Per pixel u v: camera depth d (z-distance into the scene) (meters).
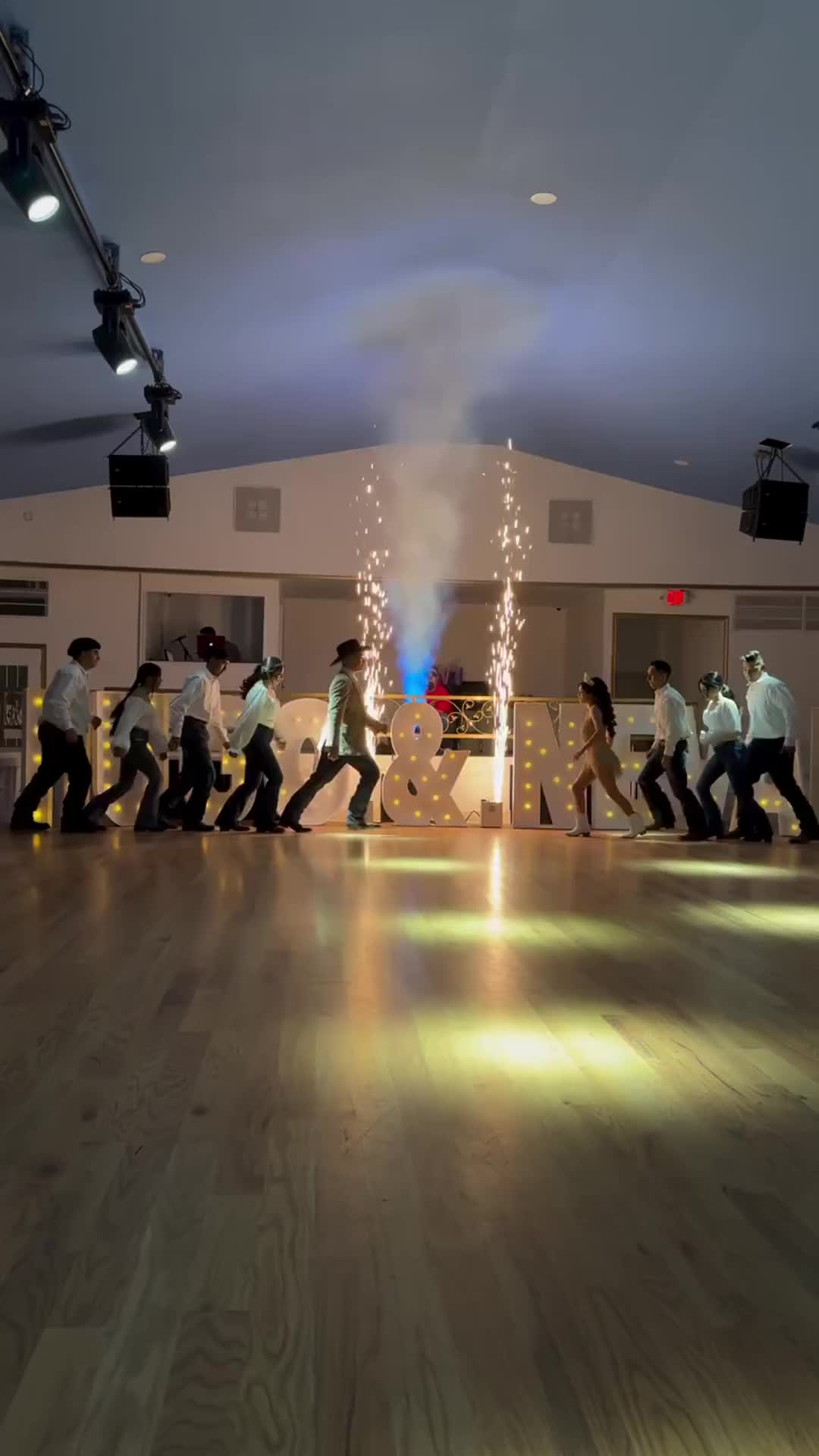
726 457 10.76
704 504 12.53
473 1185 2.17
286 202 5.87
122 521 11.94
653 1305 1.72
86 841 8.53
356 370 9.23
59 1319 1.66
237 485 12.10
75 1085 2.75
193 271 6.68
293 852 8.02
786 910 5.62
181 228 6.02
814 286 6.79
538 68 4.77
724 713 9.52
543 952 4.45
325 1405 1.45
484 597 13.55
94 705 10.11
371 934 4.77
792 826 10.57
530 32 4.48
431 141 5.34
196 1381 1.50
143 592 11.96
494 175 5.77
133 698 9.24
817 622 12.58
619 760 9.93
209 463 11.70
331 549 12.20
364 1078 2.82
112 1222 1.99
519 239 6.63
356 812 10.02
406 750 10.70
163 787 10.20
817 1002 3.70
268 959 4.23
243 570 12.10
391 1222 2.00
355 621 14.36
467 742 13.17
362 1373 1.52
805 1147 2.40
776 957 4.43
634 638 14.20
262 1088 2.73
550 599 13.42
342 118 5.07
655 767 9.64
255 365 8.76
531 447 12.12
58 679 9.12
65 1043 3.11
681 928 5.05
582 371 9.20
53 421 9.48
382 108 5.00
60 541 11.84
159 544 11.98
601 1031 3.30
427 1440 1.38
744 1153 2.37
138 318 7.41
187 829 9.48
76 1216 2.01
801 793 9.37
